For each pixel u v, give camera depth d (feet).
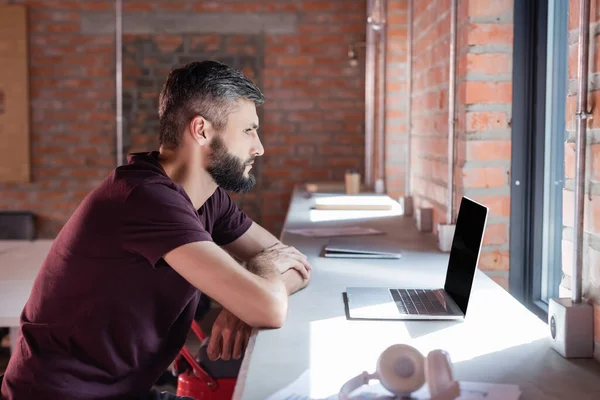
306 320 4.87
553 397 3.46
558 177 7.15
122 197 4.58
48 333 4.60
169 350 5.01
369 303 5.24
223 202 6.46
